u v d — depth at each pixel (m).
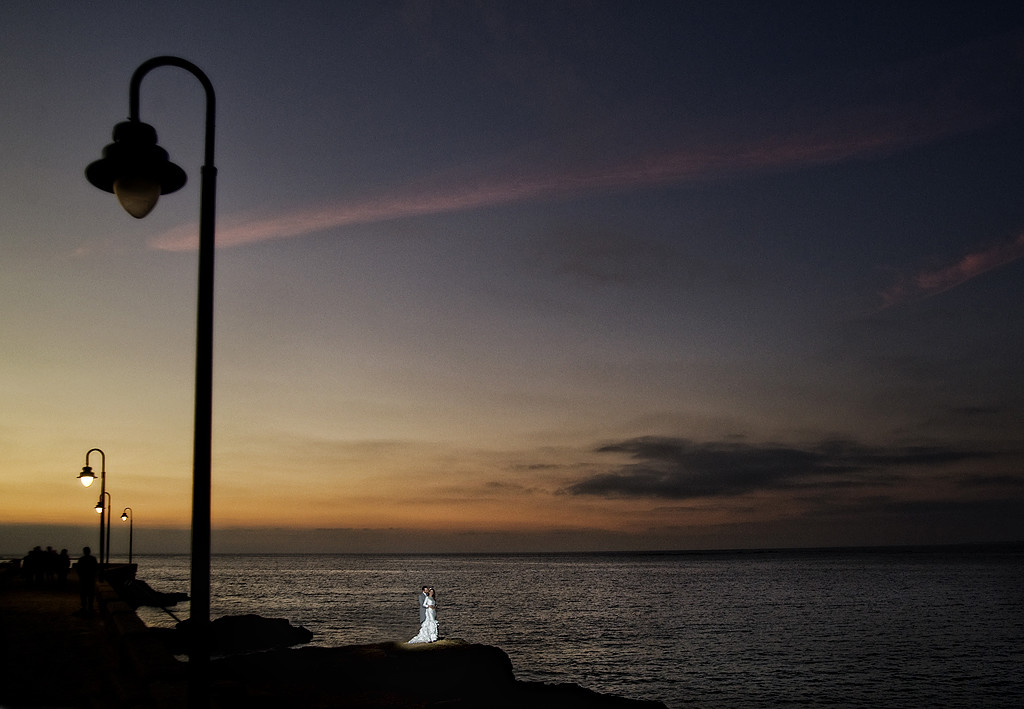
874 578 137.00
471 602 89.19
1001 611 71.06
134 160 6.70
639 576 172.88
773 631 57.66
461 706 19.75
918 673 39.44
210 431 6.50
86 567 22.02
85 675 13.52
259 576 173.12
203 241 6.77
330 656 22.08
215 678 17.81
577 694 25.31
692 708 31.53
